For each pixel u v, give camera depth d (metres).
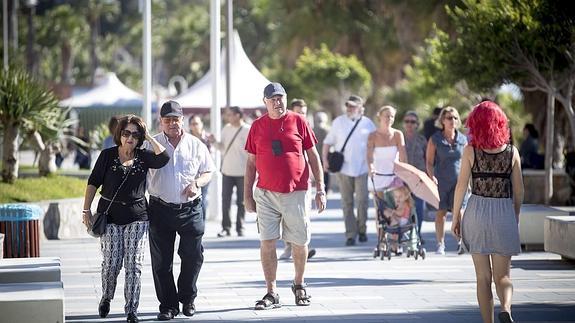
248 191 27.25
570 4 48.19
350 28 109.31
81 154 85.69
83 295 29.83
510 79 51.88
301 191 26.64
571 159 54.50
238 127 46.50
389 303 27.88
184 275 25.81
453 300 28.36
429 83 82.44
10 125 49.59
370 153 38.88
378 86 116.88
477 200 22.00
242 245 43.47
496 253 21.81
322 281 32.16
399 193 37.69
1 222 33.59
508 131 22.08
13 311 21.97
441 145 38.09
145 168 24.73
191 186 25.31
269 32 161.75
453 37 72.00
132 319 24.86
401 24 80.38
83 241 46.09
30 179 50.53
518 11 49.09
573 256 34.75
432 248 41.69
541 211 40.59
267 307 26.95
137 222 24.77
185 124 75.56
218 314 26.25
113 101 108.62
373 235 47.50
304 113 40.28
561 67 50.34
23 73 52.62
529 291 29.84
